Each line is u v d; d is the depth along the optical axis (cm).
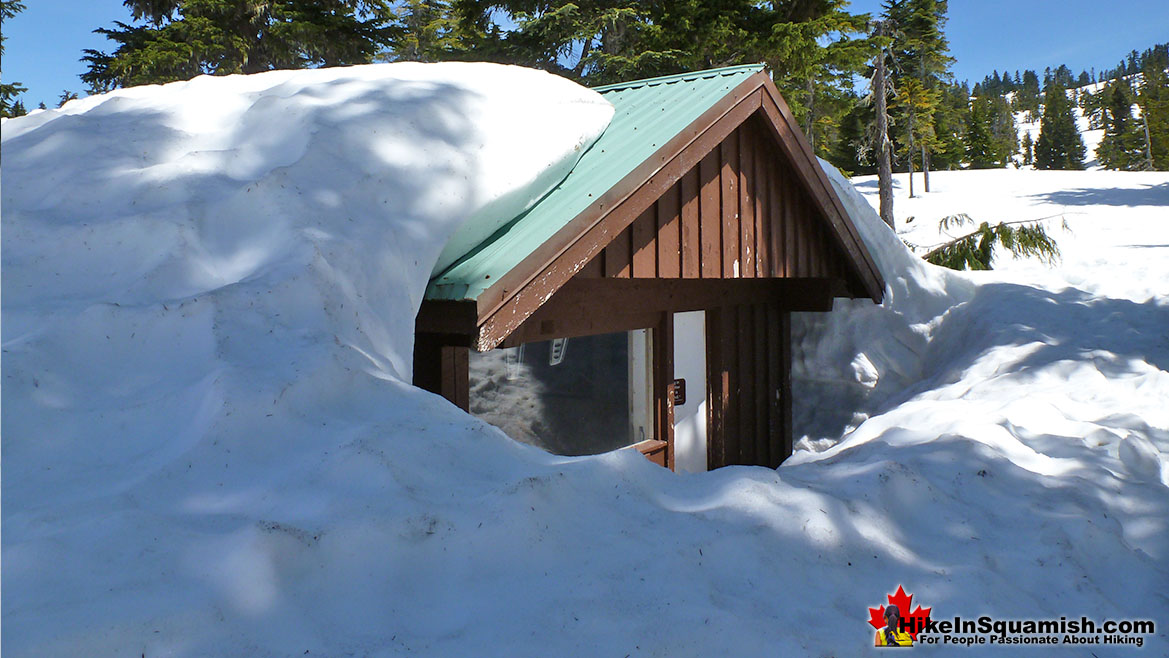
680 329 669
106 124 419
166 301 292
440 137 418
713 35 1950
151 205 345
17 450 230
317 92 432
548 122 488
